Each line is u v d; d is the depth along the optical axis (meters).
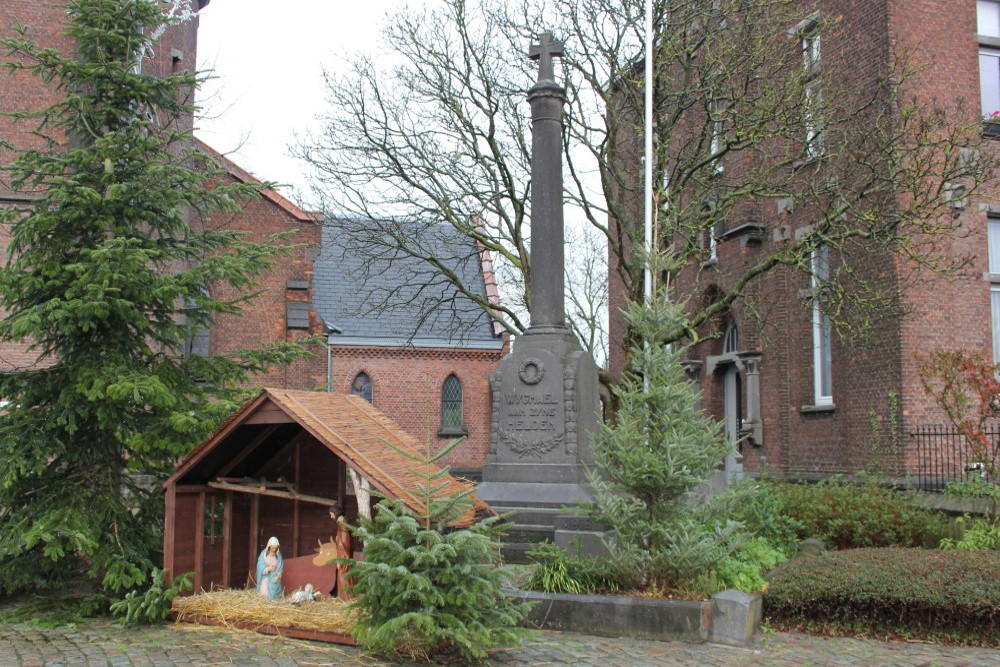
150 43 11.55
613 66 17.89
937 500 13.59
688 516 8.62
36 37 17.31
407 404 31.28
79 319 9.16
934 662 7.66
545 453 11.78
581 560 8.96
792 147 19.12
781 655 7.73
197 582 8.77
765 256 21.44
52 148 11.09
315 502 9.17
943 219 17.22
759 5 17.23
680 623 8.06
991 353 17.08
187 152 11.04
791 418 20.39
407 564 6.80
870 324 16.45
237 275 10.09
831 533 12.27
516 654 7.41
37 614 8.73
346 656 7.12
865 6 18.22
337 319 31.77
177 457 9.65
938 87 17.73
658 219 16.09
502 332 32.03
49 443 9.23
